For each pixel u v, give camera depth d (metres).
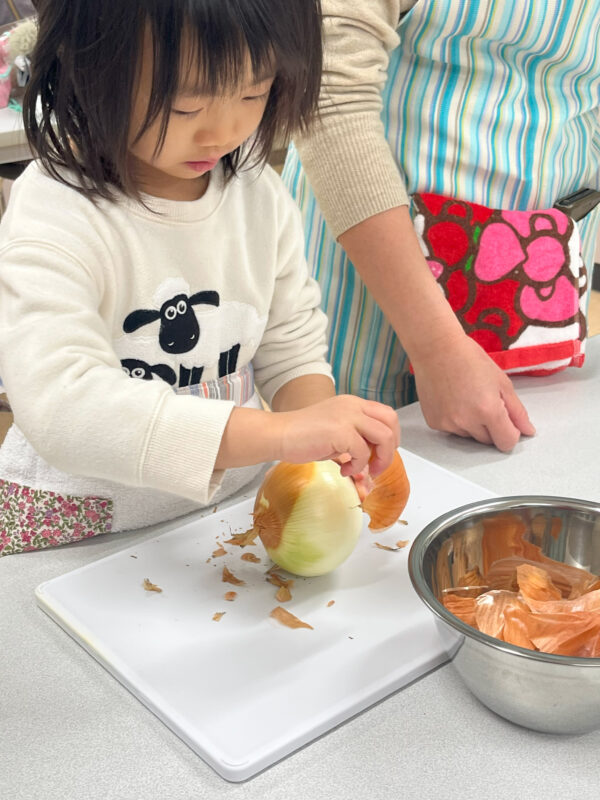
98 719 0.61
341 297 1.24
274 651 0.66
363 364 1.26
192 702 0.61
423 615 0.70
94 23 0.62
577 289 1.17
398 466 0.78
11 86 2.09
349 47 1.00
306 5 0.68
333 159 1.02
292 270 0.92
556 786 0.55
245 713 0.60
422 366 1.02
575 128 1.23
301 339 0.94
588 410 1.09
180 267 0.80
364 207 1.02
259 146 0.80
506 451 0.99
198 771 0.56
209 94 0.64
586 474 0.94
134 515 0.83
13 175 2.14
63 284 0.71
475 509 0.71
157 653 0.65
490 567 0.72
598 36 1.16
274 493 0.72
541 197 1.21
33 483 0.82
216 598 0.72
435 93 1.13
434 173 1.15
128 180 0.72
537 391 1.14
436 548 0.68
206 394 0.86
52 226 0.72
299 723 0.59
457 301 1.13
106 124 0.66
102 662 0.65
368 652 0.66
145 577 0.75
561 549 0.72
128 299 0.79
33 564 0.79
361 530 0.80
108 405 0.68
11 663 0.66
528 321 1.15
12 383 0.69
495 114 1.15
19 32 2.06
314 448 0.69
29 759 0.57
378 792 0.55
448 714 0.61
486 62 1.12
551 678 0.55
